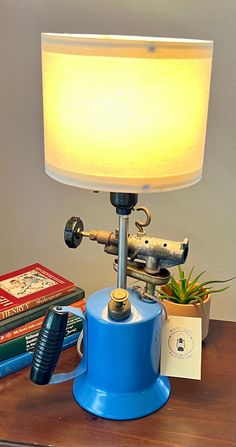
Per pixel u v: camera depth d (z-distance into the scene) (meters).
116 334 0.82
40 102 1.19
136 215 1.25
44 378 0.85
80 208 1.27
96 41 0.63
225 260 1.27
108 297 0.88
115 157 0.67
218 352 1.03
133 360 0.84
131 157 0.67
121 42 0.63
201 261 1.28
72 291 1.04
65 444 0.80
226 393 0.92
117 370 0.84
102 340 0.83
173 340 0.92
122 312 0.81
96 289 1.35
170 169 0.69
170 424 0.84
